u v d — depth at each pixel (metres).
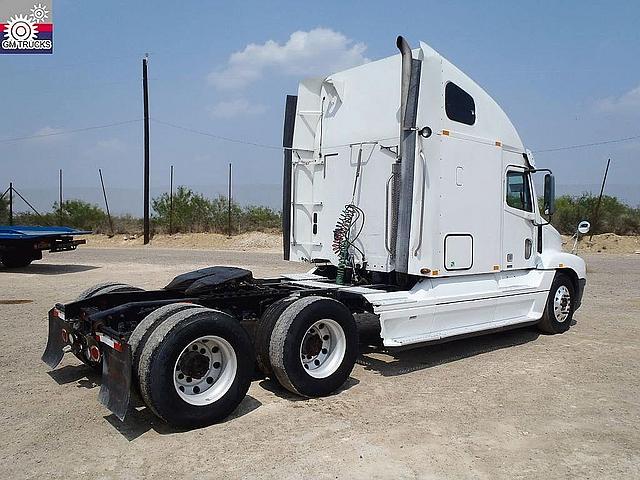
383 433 4.97
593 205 33.50
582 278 9.67
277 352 5.70
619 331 9.47
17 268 18.16
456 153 7.42
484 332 7.83
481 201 7.82
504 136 8.33
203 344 5.24
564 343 8.59
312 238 8.47
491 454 4.55
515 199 8.66
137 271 17.38
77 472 4.21
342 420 5.29
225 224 36.31
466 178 7.58
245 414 5.45
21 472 4.20
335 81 8.13
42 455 4.51
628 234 32.16
